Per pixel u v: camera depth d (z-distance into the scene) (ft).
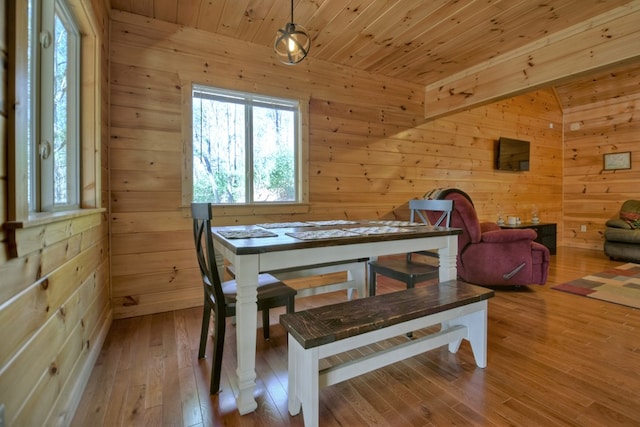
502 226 15.65
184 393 5.16
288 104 10.87
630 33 7.83
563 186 20.30
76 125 6.24
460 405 4.83
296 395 4.56
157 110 8.73
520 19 8.63
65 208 5.48
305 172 10.97
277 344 6.92
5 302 2.74
